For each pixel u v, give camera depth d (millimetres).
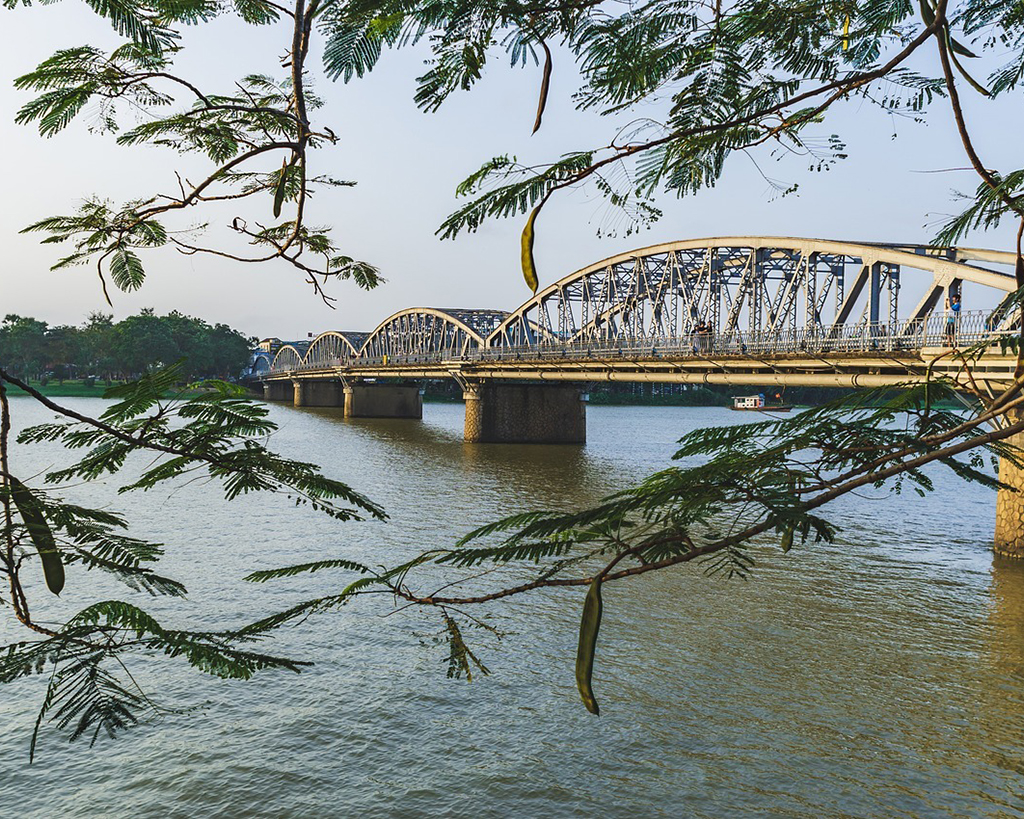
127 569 2010
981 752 15617
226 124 2531
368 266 2809
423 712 17375
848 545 33406
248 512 41969
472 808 13766
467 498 48406
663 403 199875
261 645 21156
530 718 17109
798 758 15383
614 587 26156
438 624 22797
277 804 13820
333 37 2168
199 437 2227
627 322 78125
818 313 53000
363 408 146875
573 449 84188
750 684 18797
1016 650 20906
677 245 71125
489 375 88250
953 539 34969
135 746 15781
